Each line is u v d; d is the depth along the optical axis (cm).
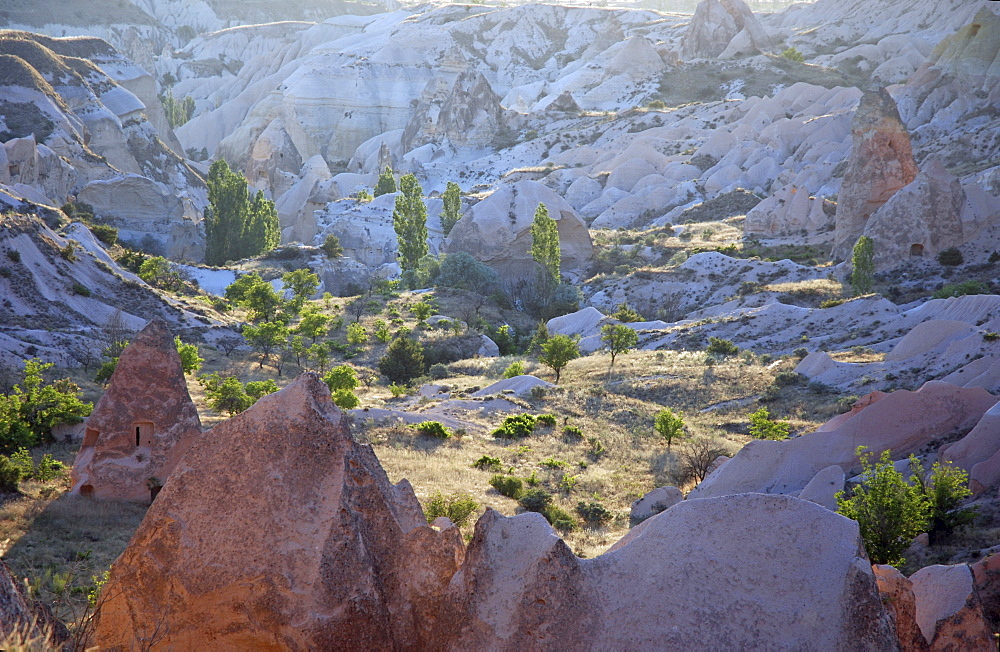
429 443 3906
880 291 7100
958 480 2300
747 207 11794
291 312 7719
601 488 3425
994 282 6525
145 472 2620
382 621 1016
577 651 931
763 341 6338
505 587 988
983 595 1324
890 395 3047
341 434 1080
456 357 6956
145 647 995
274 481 1043
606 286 9350
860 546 967
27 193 9694
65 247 6475
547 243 9338
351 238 12306
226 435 1073
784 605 924
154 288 7231
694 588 942
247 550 1017
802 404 4562
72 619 1367
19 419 3353
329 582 1000
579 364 6244
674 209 12512
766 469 3002
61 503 2502
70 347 5194
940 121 11612
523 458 3812
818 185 11656
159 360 2686
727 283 8494
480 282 9494
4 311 5444
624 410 4828
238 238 11362
